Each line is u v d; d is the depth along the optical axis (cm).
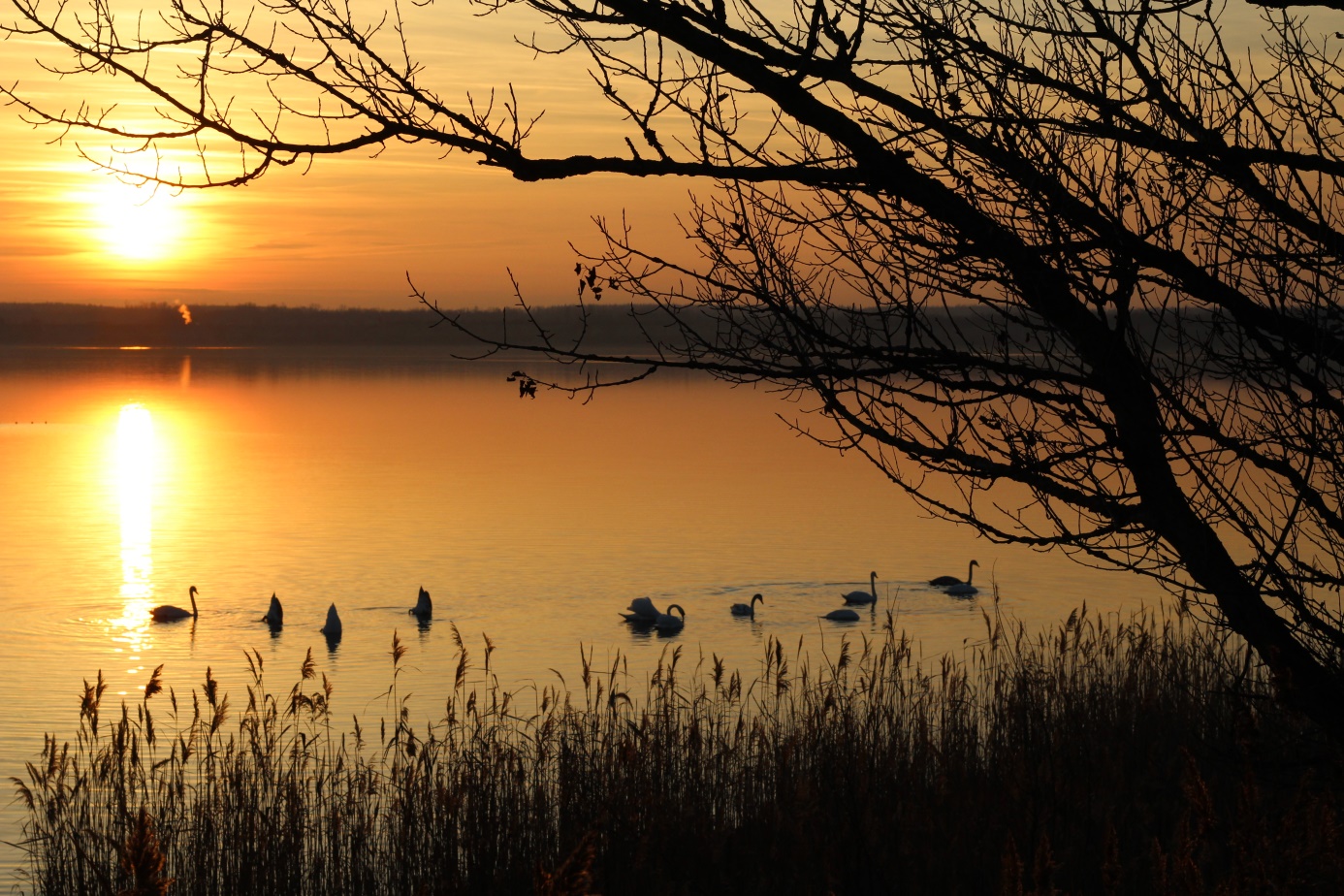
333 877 1138
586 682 1310
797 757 1176
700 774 1196
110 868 1047
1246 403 440
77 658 2886
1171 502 442
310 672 1258
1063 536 452
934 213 425
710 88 440
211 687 1181
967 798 1006
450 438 10106
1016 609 3256
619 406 15188
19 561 4297
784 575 4038
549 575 4081
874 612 3316
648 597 3409
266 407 14412
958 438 442
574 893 360
